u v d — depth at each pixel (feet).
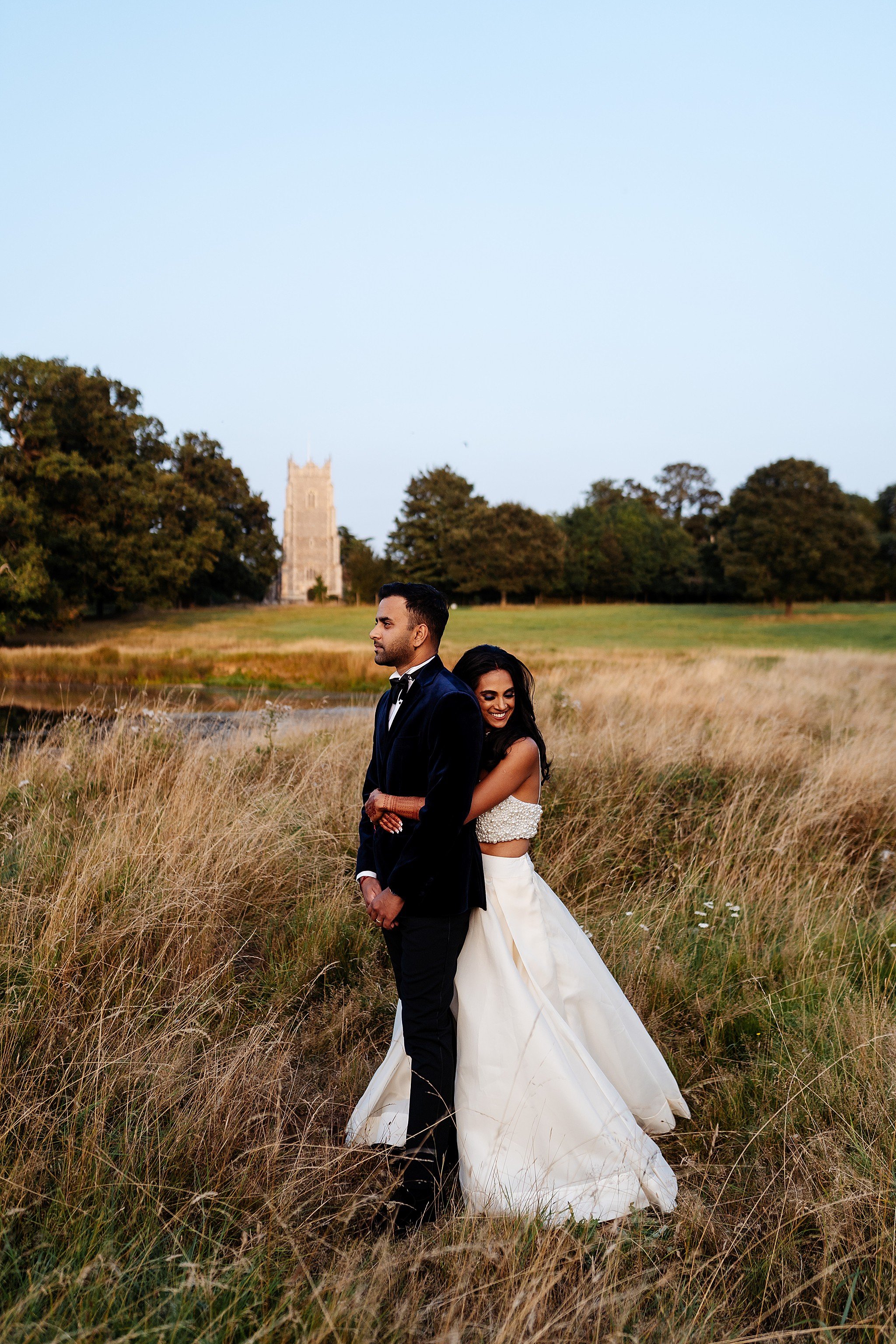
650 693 36.32
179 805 15.01
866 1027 9.54
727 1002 11.03
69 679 67.67
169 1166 7.06
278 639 110.73
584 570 240.53
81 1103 7.74
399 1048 8.30
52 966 9.82
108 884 11.85
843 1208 7.02
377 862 8.09
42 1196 6.48
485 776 7.82
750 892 14.42
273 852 13.96
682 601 252.01
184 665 72.59
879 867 16.88
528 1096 7.55
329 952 11.69
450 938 7.55
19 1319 5.32
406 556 257.14
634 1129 7.66
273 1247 6.32
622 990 11.06
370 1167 7.88
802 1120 8.52
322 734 25.70
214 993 10.32
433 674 7.83
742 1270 6.80
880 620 156.15
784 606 179.32
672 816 17.98
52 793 17.20
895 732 28.25
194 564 140.15
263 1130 7.88
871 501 271.90
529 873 7.98
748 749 21.98
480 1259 6.38
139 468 139.03
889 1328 5.84
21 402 107.04
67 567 113.19
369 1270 6.13
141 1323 5.40
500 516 224.53
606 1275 6.07
